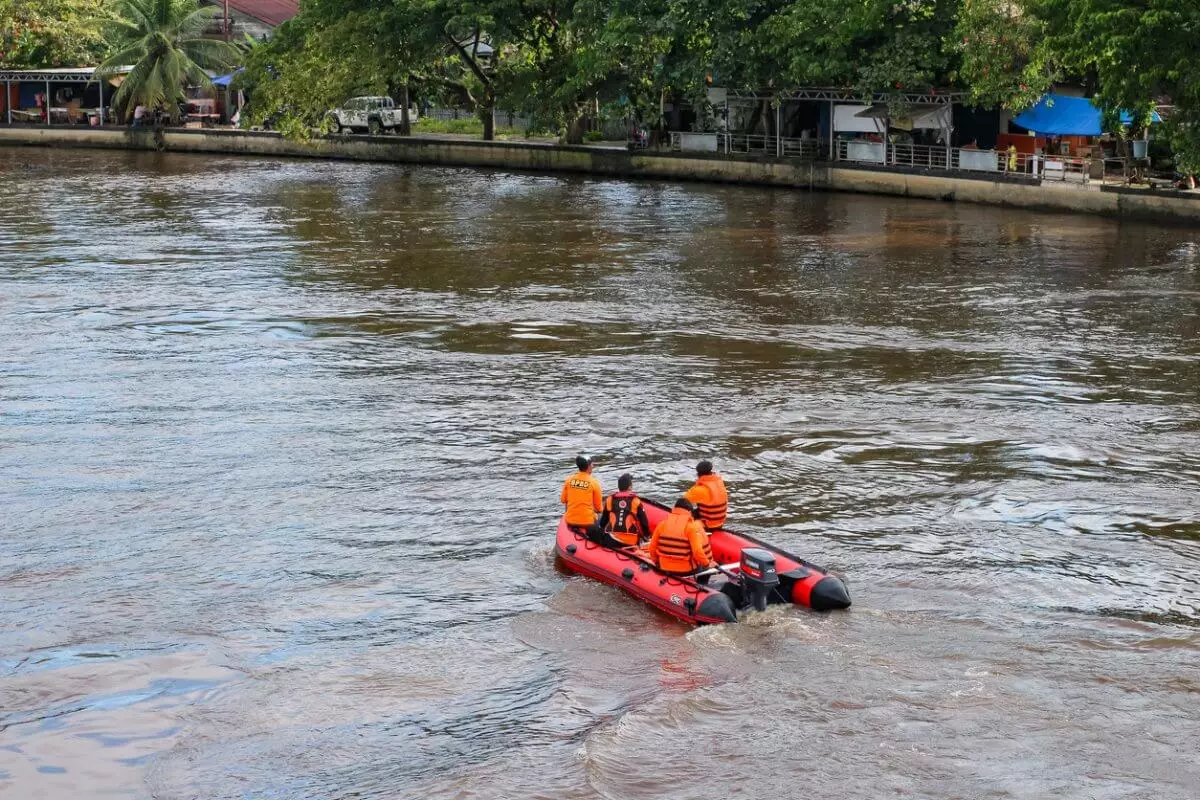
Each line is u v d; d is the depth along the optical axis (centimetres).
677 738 1274
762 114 6456
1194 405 2420
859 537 1802
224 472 2094
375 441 2245
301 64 7106
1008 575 1666
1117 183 4972
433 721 1328
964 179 5425
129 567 1733
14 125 8706
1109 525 1842
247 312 3266
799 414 2378
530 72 6869
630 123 7162
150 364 2761
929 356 2797
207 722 1334
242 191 6019
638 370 2700
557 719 1323
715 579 1517
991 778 1201
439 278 3753
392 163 7519
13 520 1892
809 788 1189
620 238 4506
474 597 1619
